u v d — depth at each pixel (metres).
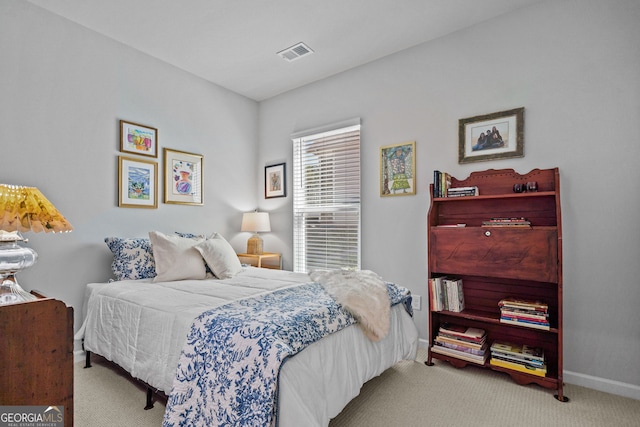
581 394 2.00
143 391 2.01
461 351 2.34
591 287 2.10
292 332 1.37
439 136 2.74
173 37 2.76
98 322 2.20
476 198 2.31
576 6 2.19
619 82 2.04
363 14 2.47
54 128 2.43
